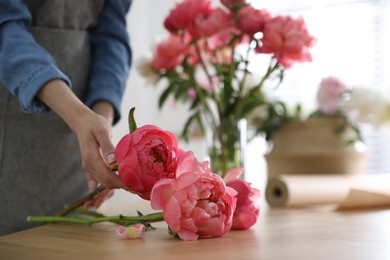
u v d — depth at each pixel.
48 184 1.25
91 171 0.97
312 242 0.93
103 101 1.25
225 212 0.94
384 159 3.21
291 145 1.89
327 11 3.34
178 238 0.96
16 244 0.91
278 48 1.43
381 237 0.98
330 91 1.85
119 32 1.35
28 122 1.23
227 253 0.81
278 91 3.43
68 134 1.27
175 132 3.01
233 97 1.64
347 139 1.87
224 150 1.63
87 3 1.30
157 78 1.79
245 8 1.46
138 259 0.76
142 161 0.90
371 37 3.26
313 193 1.66
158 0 3.19
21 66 1.05
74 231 1.04
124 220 1.02
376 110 1.84
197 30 1.52
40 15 1.25
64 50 1.27
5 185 1.22
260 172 3.38
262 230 1.06
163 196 0.90
